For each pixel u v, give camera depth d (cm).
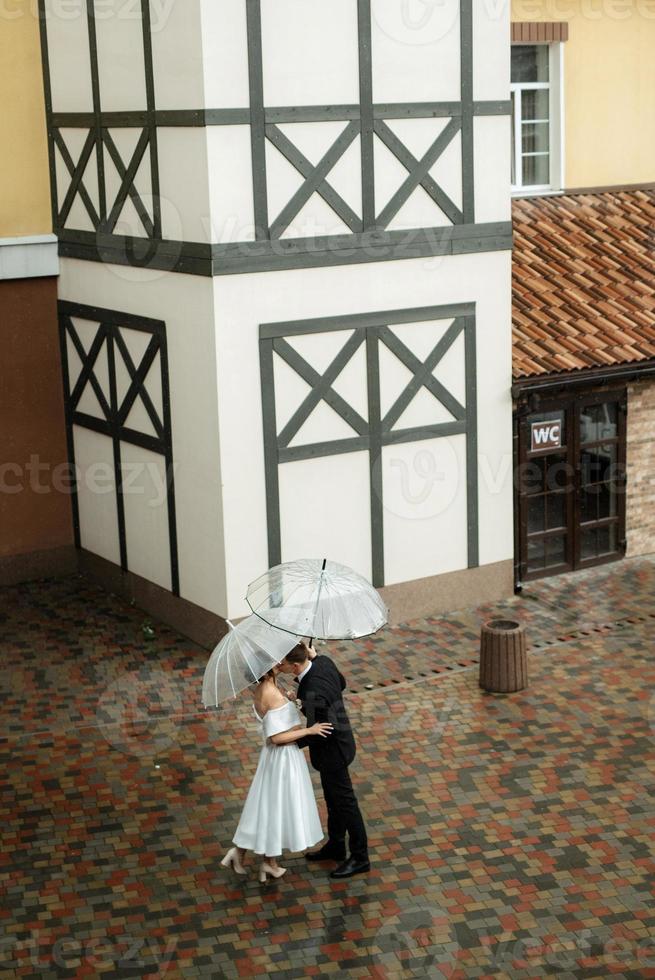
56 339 1438
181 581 1288
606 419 1453
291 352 1195
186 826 945
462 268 1281
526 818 945
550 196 1655
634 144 1719
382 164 1210
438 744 1062
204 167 1118
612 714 1110
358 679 1191
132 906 843
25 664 1239
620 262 1542
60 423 1463
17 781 1016
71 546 1498
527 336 1383
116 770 1030
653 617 1328
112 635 1308
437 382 1291
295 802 835
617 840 912
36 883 872
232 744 1070
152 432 1289
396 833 927
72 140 1329
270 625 822
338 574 864
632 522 1498
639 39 1689
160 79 1157
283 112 1141
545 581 1437
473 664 1221
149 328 1255
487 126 1266
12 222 1381
